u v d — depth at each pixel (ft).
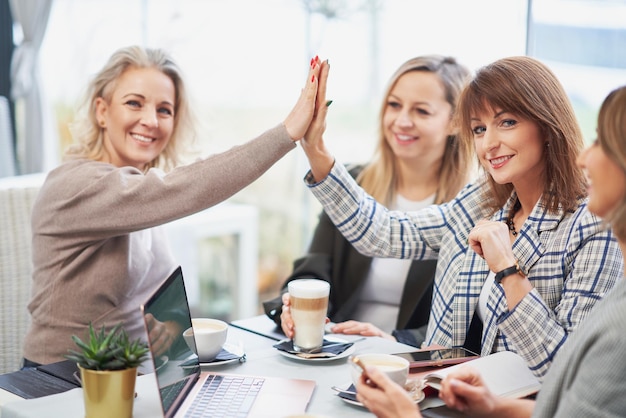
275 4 12.22
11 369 8.23
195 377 5.16
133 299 6.72
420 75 8.00
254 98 12.55
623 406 3.75
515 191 6.17
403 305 7.86
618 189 3.95
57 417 4.65
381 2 11.20
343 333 6.49
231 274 12.67
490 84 5.65
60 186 6.33
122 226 6.09
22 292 8.29
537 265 5.62
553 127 5.58
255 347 6.02
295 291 5.71
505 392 4.82
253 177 5.97
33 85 12.84
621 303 3.86
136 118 6.79
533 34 9.38
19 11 12.73
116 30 13.14
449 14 10.30
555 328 5.13
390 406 4.24
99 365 4.50
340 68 11.78
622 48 8.87
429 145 8.04
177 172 5.98
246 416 4.63
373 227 6.72
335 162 6.58
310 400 4.98
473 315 6.16
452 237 6.56
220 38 12.65
